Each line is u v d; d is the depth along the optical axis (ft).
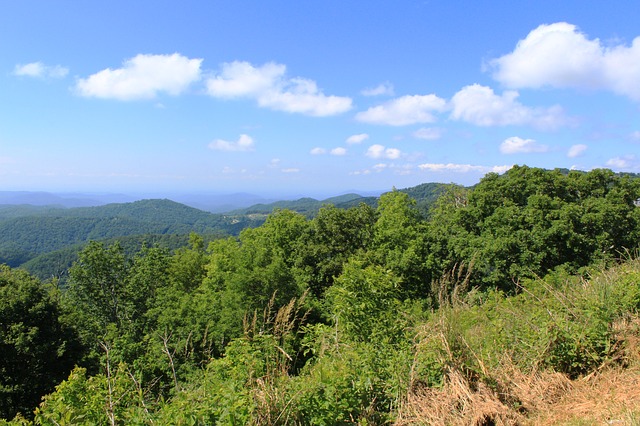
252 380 12.02
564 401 12.58
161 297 81.97
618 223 65.46
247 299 63.00
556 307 16.75
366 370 13.35
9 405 56.80
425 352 14.08
